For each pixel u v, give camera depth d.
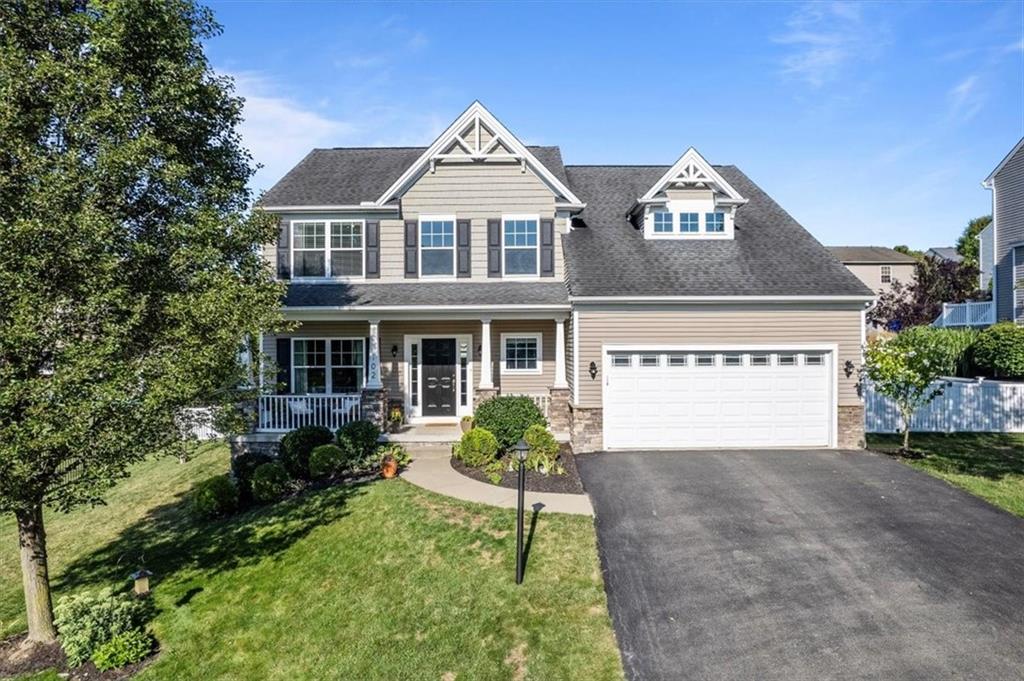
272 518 10.55
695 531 8.96
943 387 13.94
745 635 6.41
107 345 6.47
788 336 13.80
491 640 6.63
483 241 16.27
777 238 16.25
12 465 6.06
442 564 8.25
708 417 13.88
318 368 16.48
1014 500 9.95
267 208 15.77
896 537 8.60
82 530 12.01
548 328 16.64
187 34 7.97
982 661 5.86
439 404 16.59
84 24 7.05
